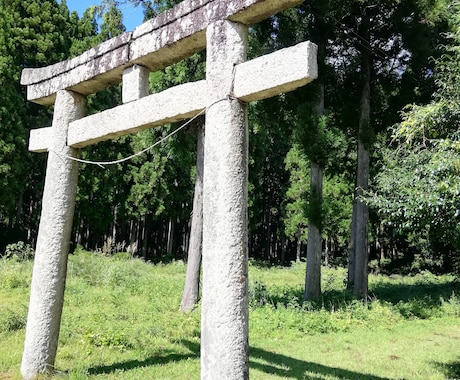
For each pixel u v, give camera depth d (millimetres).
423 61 12109
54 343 5098
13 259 14258
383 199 5797
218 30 3904
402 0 11352
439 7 11242
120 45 4879
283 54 3477
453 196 4555
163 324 8195
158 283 13633
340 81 13062
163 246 29812
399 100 12719
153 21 4594
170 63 4812
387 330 9289
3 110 17172
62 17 20609
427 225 5531
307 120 10422
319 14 10812
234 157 3676
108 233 26500
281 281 17969
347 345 7832
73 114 5539
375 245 27516
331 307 10250
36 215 21859
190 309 10031
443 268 21141
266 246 30500
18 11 19703
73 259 15547
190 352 6676
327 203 10859
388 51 12664
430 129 5469
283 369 6039
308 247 10992
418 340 8438
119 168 22297
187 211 25406
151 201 23234
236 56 3828
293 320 8961
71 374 4957
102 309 9312
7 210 17984
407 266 24219
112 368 5648
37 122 19500
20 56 19328
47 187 5359
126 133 4926
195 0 4180
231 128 3717
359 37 12156
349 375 5898
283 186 28578
